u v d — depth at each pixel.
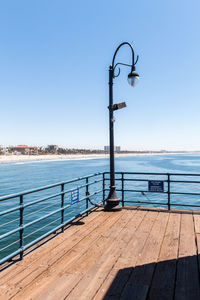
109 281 3.12
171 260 3.72
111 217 6.29
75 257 3.88
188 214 6.58
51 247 4.31
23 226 3.85
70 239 4.70
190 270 3.38
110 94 6.88
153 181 7.11
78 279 3.18
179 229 5.26
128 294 2.80
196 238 4.69
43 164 98.31
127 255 3.94
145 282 3.07
